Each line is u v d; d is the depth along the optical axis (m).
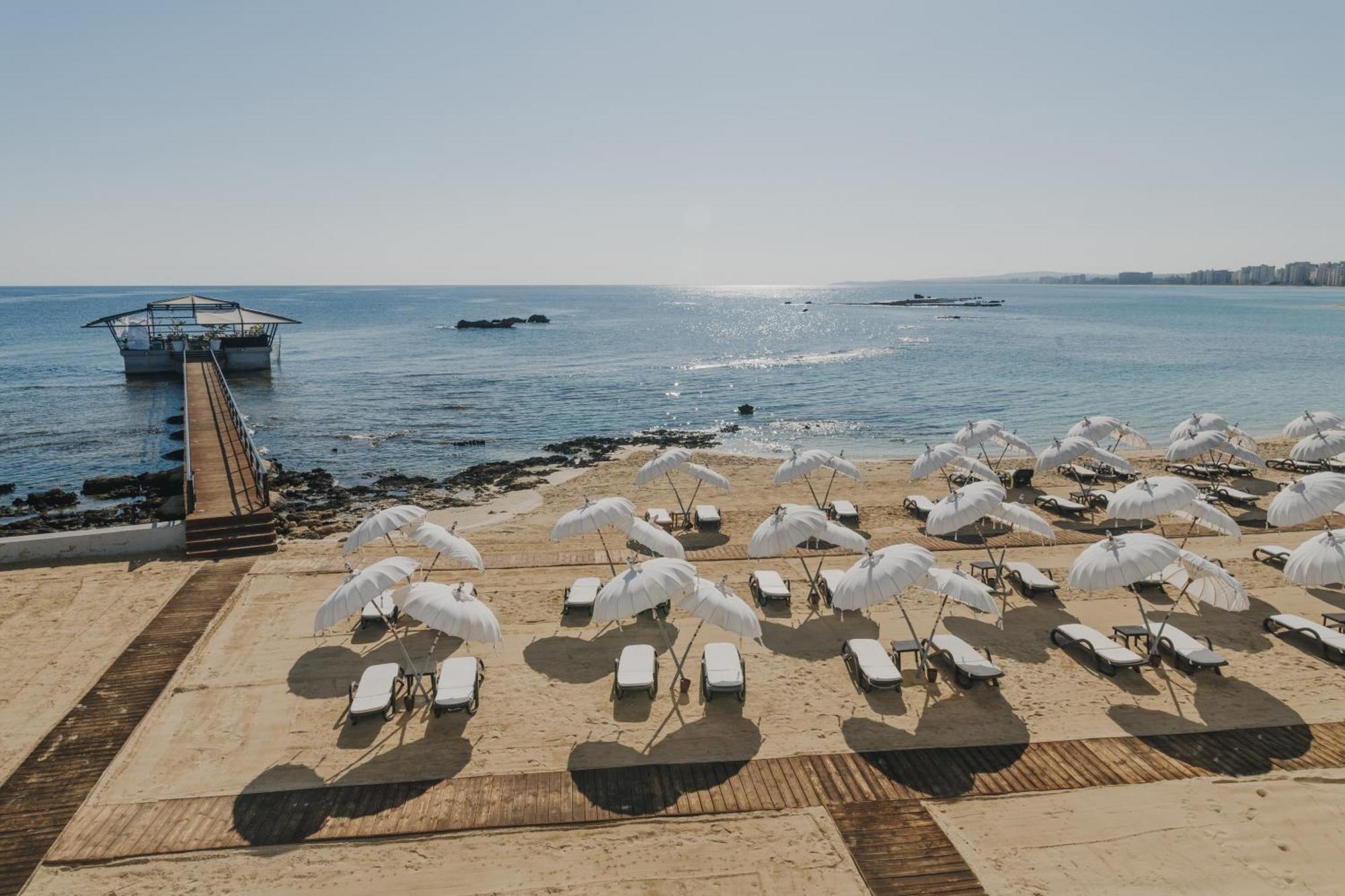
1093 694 12.24
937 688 12.54
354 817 9.42
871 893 8.21
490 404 48.78
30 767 10.38
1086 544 19.33
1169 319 126.38
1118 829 9.12
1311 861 8.61
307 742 11.05
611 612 11.45
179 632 14.38
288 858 8.77
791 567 18.20
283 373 63.66
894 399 48.81
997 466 30.61
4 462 34.53
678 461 20.34
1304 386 50.56
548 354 79.25
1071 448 21.42
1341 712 11.56
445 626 11.01
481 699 12.28
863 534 20.56
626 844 8.97
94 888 8.34
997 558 18.44
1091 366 62.94
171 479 29.31
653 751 10.82
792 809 9.54
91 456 35.56
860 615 15.45
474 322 120.69
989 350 77.38
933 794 9.80
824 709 11.94
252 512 19.39
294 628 14.64
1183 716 11.56
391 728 11.44
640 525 15.33
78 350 83.12
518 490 28.00
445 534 14.48
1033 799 9.68
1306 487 14.33
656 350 84.00
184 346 57.44
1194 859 8.65
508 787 10.01
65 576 16.97
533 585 17.06
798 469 20.30
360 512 25.47
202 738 11.11
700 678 13.00
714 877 8.47
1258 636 14.15
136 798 9.79
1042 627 14.75
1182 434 25.98
